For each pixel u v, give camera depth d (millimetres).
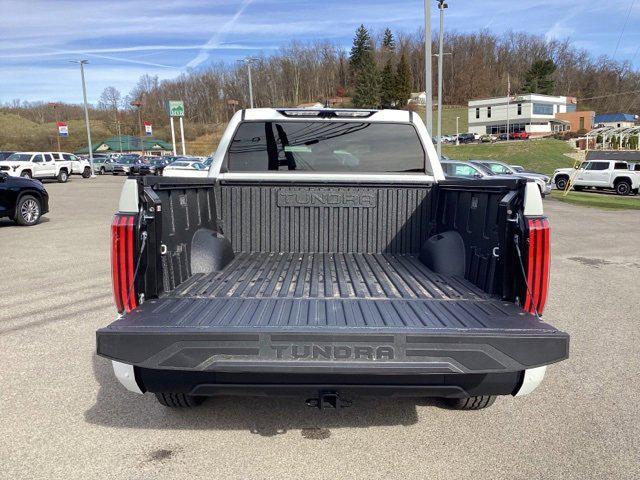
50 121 157875
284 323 2625
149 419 3570
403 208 4543
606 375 4371
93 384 4133
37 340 5137
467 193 3748
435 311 2879
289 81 125125
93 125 140000
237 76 123125
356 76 123125
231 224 4551
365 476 2920
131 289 2865
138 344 2516
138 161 53688
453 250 3820
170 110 71500
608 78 114875
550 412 3711
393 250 4582
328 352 2510
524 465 3035
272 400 3867
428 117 17984
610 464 3051
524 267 2910
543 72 120812
